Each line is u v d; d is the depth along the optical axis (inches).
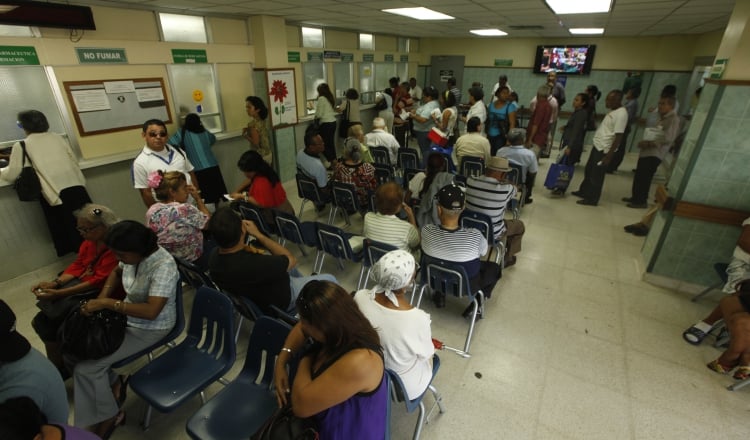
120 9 140.8
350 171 149.1
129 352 69.0
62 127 131.5
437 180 119.0
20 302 115.7
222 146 196.9
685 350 94.9
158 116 162.2
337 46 275.6
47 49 123.0
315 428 46.1
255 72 206.1
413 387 59.7
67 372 81.0
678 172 117.2
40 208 128.1
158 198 97.3
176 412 77.2
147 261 69.3
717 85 100.7
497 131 237.9
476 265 90.9
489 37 363.3
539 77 353.1
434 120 243.1
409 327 54.9
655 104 301.4
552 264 136.6
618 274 129.6
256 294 72.7
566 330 102.2
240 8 164.2
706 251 112.8
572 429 74.3
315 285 45.5
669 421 76.0
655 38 293.3
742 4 96.2
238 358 91.6
